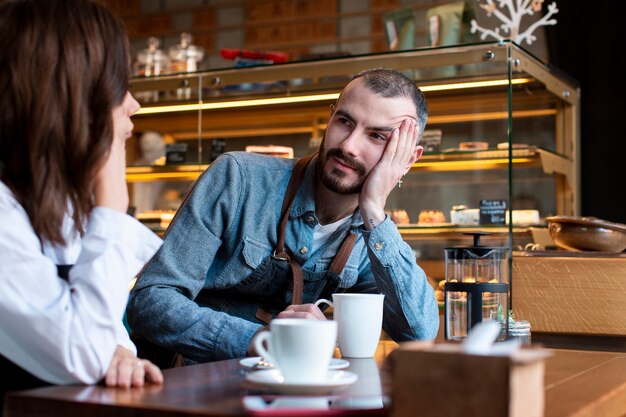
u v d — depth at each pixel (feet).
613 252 8.16
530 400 2.95
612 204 13.38
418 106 6.48
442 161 9.71
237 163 6.59
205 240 6.36
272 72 10.09
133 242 4.25
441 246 9.74
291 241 6.51
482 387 2.85
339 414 3.18
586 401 3.92
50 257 4.37
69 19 4.33
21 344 4.07
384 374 4.51
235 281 6.48
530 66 9.79
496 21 13.94
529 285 8.02
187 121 11.05
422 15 16.21
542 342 8.04
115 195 4.44
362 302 5.30
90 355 3.97
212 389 3.85
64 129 4.28
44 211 4.22
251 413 3.18
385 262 6.10
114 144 4.49
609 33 13.44
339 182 6.25
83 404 3.51
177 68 12.36
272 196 6.56
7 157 4.32
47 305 4.00
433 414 2.92
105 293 4.06
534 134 10.11
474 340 3.05
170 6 18.71
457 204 9.70
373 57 9.56
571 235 8.32
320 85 10.00
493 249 5.58
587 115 13.55
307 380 3.70
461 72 9.32
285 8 17.75
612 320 7.70
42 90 4.23
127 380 3.93
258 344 3.81
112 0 19.21
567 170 11.51
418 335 6.20
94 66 4.34
